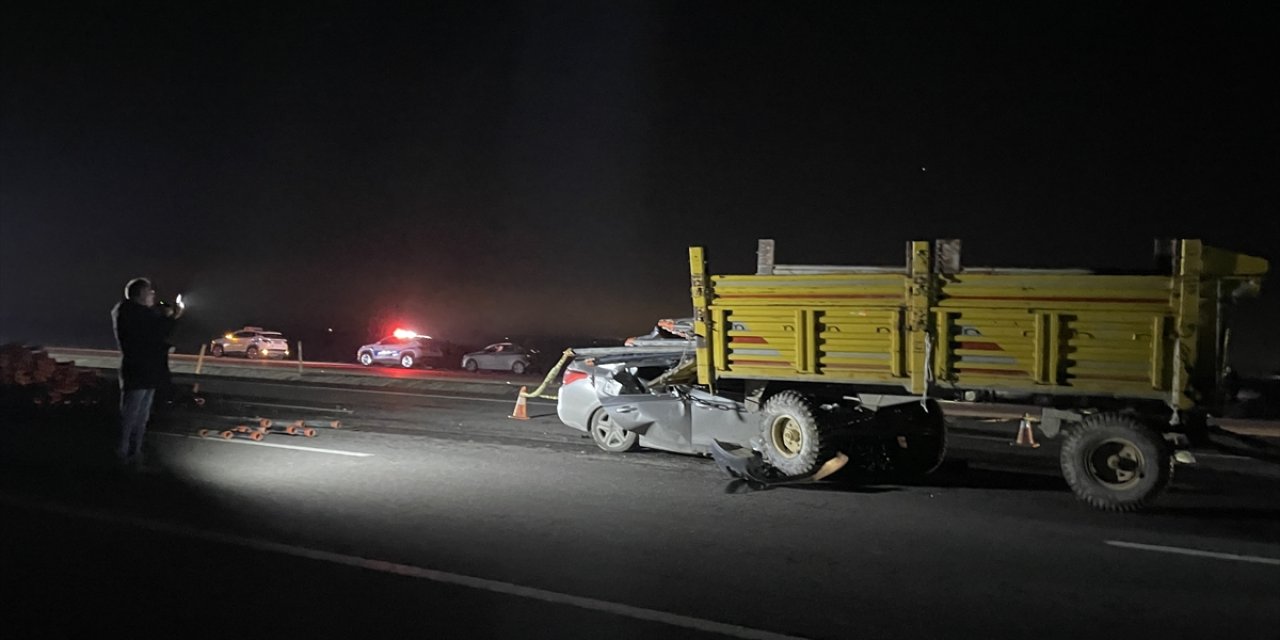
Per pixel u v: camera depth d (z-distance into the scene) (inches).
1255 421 665.6
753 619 242.4
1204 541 325.1
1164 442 361.7
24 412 573.9
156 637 222.8
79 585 259.9
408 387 886.4
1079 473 371.9
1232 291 361.4
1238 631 237.6
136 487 383.6
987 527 340.8
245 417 607.2
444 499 374.9
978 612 249.4
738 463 416.2
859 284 405.4
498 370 1278.3
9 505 349.4
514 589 263.4
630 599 256.5
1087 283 369.7
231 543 303.7
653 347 535.2
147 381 422.3
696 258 438.9
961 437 566.3
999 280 381.4
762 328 427.8
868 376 405.7
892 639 229.6
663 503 374.0
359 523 333.4
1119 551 310.7
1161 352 362.0
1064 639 230.8
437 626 233.9
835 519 350.6
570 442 528.1
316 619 236.8
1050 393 378.9
